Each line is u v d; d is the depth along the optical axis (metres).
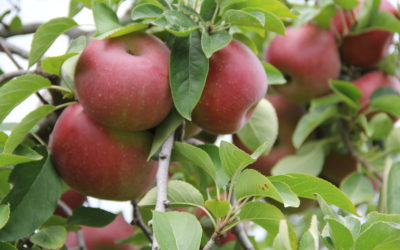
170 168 1.15
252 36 1.30
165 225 0.89
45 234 1.01
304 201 1.25
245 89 0.98
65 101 1.04
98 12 0.96
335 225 0.90
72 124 0.99
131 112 0.96
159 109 0.97
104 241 1.18
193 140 1.11
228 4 0.99
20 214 0.98
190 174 1.14
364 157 1.28
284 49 1.26
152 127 1.00
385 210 1.08
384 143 1.30
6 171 1.02
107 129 0.99
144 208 1.09
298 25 1.25
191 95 0.96
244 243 1.06
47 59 0.97
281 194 0.93
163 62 0.97
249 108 1.00
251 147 1.10
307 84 1.27
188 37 0.98
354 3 1.25
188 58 0.97
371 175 1.26
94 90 0.96
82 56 0.97
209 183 1.09
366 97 1.28
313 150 1.27
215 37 0.97
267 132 1.10
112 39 0.97
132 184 1.00
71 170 1.00
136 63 0.96
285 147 1.28
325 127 1.30
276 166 1.26
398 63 1.33
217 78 0.98
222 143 0.92
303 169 1.25
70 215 1.08
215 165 1.00
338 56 1.28
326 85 1.27
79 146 0.99
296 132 1.25
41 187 0.99
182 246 0.89
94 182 1.00
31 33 1.22
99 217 1.06
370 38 1.29
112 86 0.95
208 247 0.94
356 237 0.92
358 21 1.28
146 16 0.97
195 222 0.90
